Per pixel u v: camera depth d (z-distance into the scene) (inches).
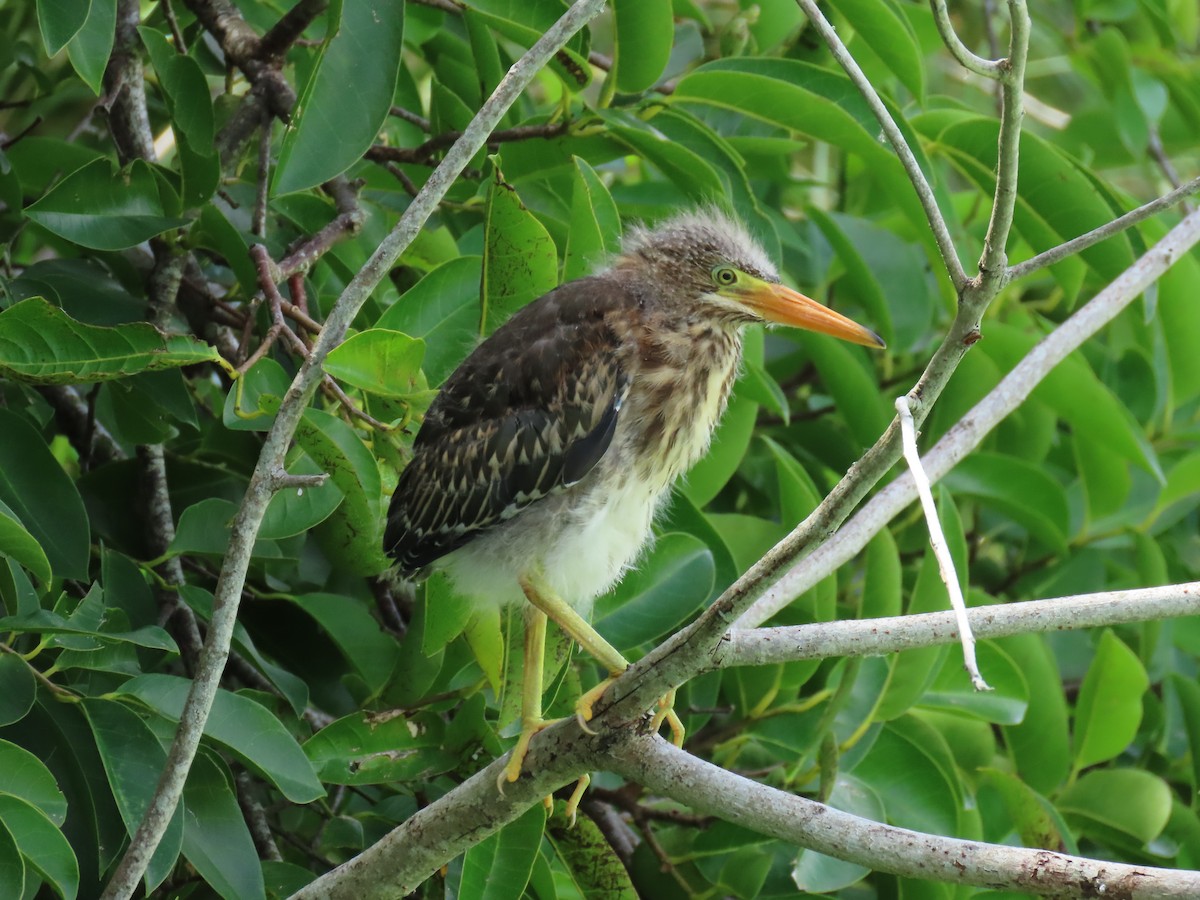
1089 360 414.0
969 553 410.9
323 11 325.1
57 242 342.0
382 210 327.9
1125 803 326.3
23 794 220.8
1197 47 507.8
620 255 308.7
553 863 295.6
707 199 314.2
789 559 187.2
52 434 356.8
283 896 268.1
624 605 299.1
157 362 240.2
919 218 329.7
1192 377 400.2
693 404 293.3
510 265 272.1
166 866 226.4
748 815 206.8
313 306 310.5
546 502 279.6
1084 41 446.3
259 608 309.4
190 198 297.1
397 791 308.0
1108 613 202.8
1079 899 180.7
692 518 315.9
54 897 272.2
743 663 210.1
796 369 417.7
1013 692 318.7
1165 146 484.7
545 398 281.6
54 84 361.1
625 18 290.2
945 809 300.5
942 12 161.8
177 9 374.3
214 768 246.8
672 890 302.7
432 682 287.0
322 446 242.2
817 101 302.2
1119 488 382.0
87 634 230.2
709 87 306.3
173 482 323.9
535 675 264.5
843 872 275.0
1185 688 347.3
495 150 319.9
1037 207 335.0
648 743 218.1
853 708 302.8
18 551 229.9
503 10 289.4
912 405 172.1
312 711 306.7
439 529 285.7
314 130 256.4
